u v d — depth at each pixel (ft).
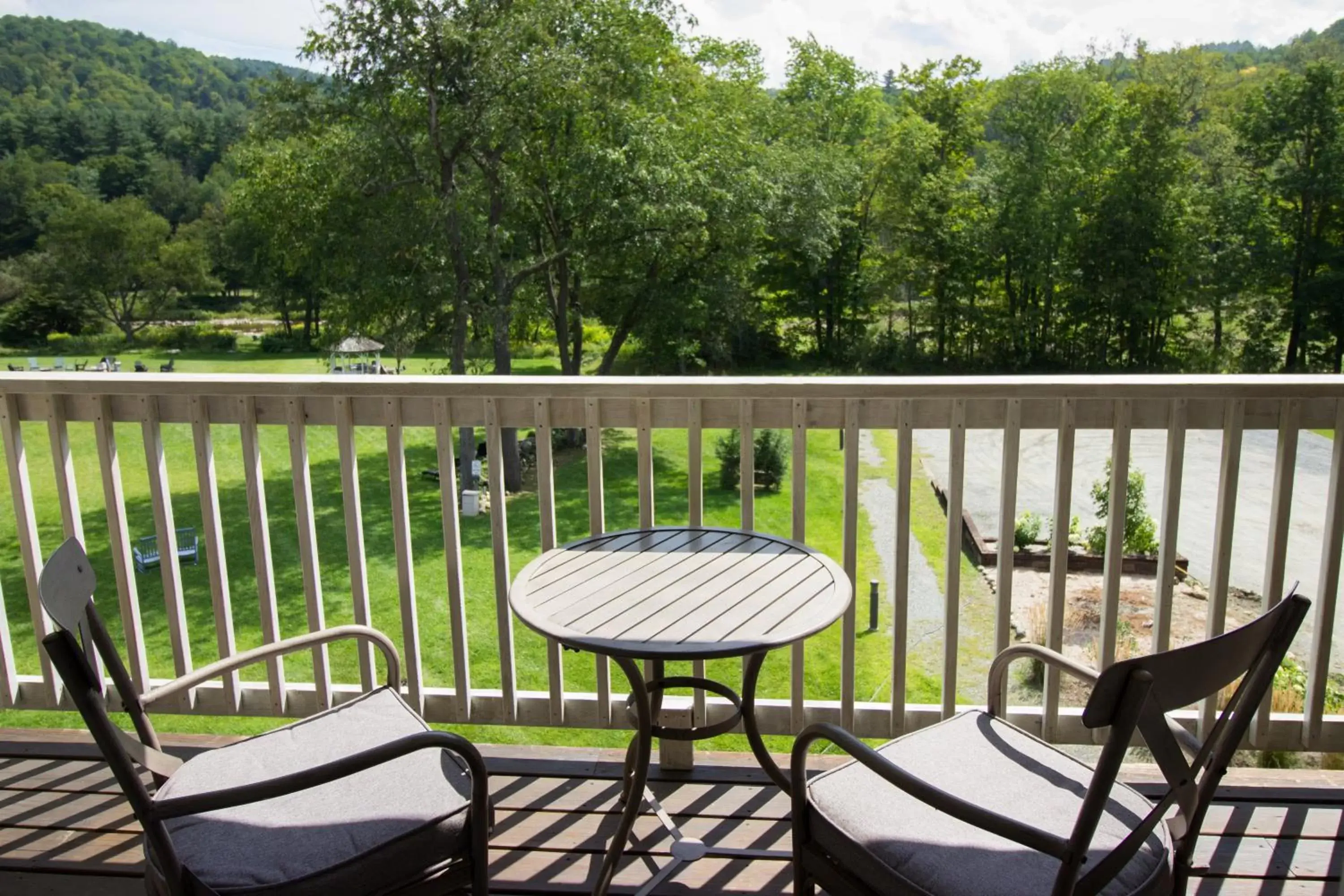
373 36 61.46
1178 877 4.57
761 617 5.48
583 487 69.77
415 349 69.46
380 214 65.87
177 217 225.35
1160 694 3.74
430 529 60.70
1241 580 42.34
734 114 83.71
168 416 7.70
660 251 73.87
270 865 4.50
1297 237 114.42
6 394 7.64
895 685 7.67
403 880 4.65
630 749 6.70
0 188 203.82
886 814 4.83
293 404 7.51
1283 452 7.02
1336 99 108.78
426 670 33.86
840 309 134.62
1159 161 116.06
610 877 5.92
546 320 80.28
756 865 6.59
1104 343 123.85
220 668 5.54
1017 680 30.09
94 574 5.03
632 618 5.49
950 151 123.85
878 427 7.22
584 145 67.46
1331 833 6.74
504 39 62.13
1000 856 4.50
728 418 7.30
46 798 7.39
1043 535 46.96
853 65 129.18
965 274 124.67
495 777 7.61
